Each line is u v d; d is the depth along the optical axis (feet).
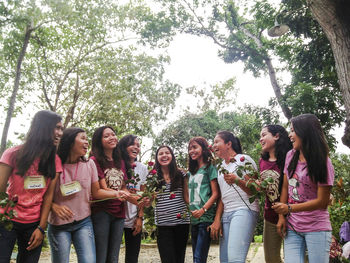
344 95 22.27
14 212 8.18
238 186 10.43
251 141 51.11
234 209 10.69
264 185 8.69
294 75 47.60
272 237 10.66
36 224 8.92
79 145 10.26
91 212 11.13
